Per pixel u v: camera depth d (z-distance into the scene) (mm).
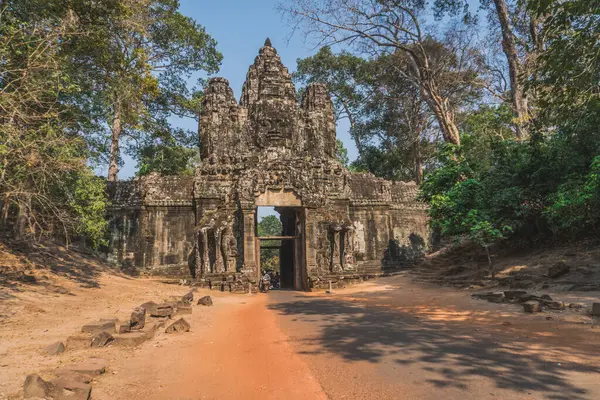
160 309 12297
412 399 5660
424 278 24734
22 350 7742
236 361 7906
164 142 40844
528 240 21594
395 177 47469
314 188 28125
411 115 45375
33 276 16375
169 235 27031
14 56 14203
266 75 30844
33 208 20312
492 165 23188
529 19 27312
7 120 13797
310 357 8031
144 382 6434
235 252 26062
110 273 22734
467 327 10453
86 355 7625
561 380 6082
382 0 32656
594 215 16422
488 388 5898
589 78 13008
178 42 36781
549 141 20578
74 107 17516
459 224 21219
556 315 10859
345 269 27875
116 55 19609
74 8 16656
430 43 36656
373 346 8711
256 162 28125
